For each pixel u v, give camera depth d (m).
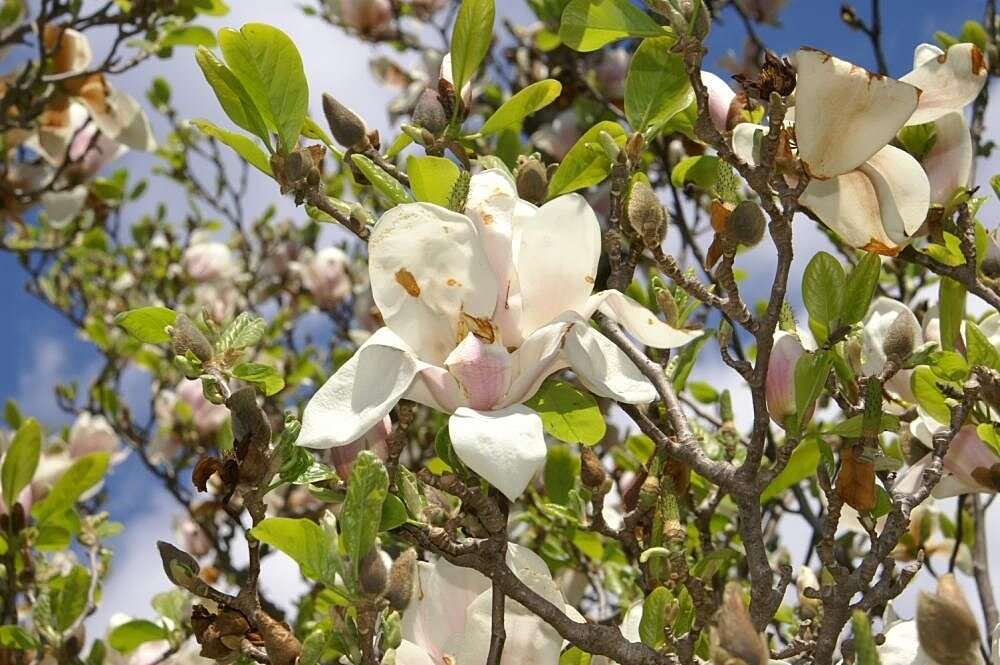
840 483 0.79
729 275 0.77
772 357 0.83
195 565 0.76
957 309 0.93
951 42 1.38
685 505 1.10
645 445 1.21
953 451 0.93
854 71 0.74
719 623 0.66
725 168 0.81
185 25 1.83
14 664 1.23
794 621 1.23
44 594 1.23
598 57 1.91
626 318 0.78
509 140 1.26
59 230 2.41
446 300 0.75
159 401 2.35
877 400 0.78
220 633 0.76
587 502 1.17
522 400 0.75
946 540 1.33
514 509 1.50
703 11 0.77
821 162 0.76
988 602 1.26
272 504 2.22
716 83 0.90
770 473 0.79
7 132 1.97
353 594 0.72
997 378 0.83
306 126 0.92
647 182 0.93
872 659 0.63
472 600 0.81
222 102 0.84
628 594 1.27
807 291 0.84
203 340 0.79
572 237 0.76
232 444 0.77
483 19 0.91
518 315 0.76
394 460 0.79
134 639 1.19
